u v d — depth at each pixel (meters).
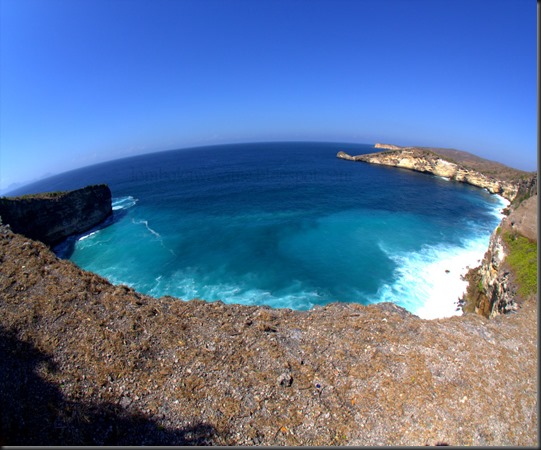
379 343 13.64
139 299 16.22
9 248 18.28
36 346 12.26
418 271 29.94
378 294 25.95
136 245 40.53
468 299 24.45
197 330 14.22
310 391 11.27
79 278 16.42
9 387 10.29
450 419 10.15
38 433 9.05
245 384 11.45
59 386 10.86
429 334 14.20
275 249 36.31
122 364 11.95
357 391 11.27
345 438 9.70
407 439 9.55
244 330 14.33
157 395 11.01
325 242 38.16
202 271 31.38
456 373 11.98
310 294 26.22
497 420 10.25
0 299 14.41
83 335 13.01
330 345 13.52
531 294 17.17
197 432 9.80
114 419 10.10
